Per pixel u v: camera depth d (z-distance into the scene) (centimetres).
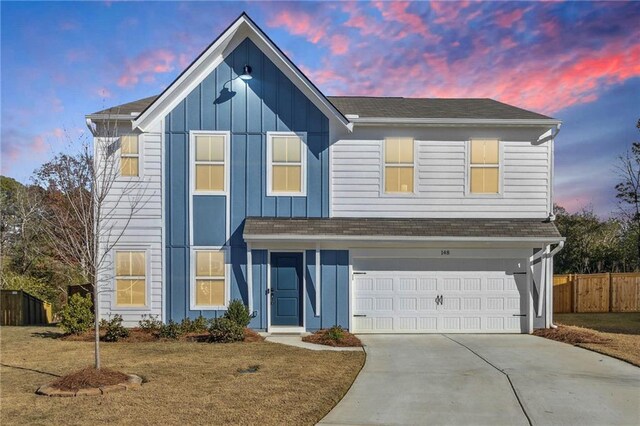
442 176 1392
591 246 2609
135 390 740
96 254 832
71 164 2202
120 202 1346
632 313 1989
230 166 1359
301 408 664
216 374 841
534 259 1376
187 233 1352
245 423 606
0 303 1814
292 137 1367
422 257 1363
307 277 1343
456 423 629
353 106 1574
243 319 1253
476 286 1370
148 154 1354
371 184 1380
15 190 2761
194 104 1358
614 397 735
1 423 602
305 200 1369
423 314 1360
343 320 1343
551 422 634
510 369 907
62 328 1255
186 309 1345
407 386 792
